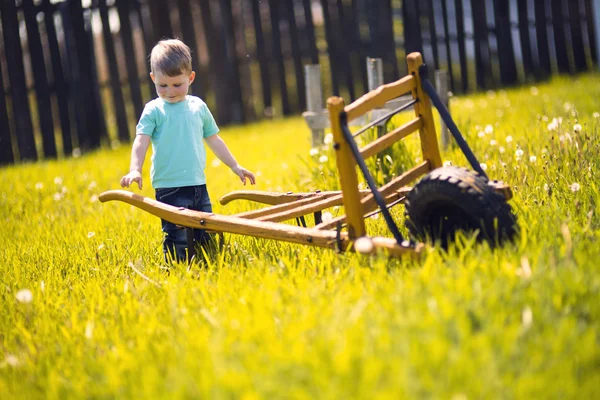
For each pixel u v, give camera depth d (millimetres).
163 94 4891
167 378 2609
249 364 2576
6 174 9781
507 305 2846
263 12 13758
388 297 3041
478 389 2262
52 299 3957
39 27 12133
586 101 9008
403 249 3494
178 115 4914
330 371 2432
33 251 5203
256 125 13156
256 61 13891
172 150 4863
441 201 3641
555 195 4523
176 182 4875
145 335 3148
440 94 7988
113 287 3984
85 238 5562
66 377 2916
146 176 8562
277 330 2934
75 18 12273
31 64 12102
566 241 3387
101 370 2859
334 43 13953
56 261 4863
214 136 5164
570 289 2898
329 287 3424
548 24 14789
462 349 2479
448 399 2250
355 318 2830
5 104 11992
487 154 6246
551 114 8430
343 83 14102
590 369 2422
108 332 3299
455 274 3158
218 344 2734
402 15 14047
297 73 13984
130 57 12727
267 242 4672
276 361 2555
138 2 12812
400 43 14562
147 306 3541
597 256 3279
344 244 3779
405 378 2301
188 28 13297
